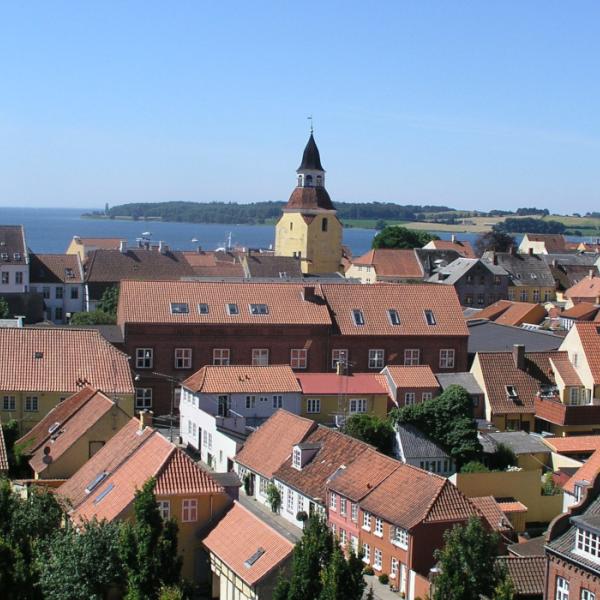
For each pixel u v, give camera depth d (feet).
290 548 180.04
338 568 156.66
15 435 285.84
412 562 206.80
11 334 308.40
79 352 308.60
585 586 173.99
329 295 367.04
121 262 580.30
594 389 325.21
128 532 177.99
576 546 177.06
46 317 558.97
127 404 297.74
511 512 245.86
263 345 350.43
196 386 311.27
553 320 481.05
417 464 283.59
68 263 575.38
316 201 655.35
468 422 290.15
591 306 482.69
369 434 287.69
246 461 275.39
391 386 326.24
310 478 249.55
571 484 233.76
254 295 358.23
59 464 249.96
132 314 340.18
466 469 272.51
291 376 319.06
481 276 622.95
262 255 637.71
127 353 339.16
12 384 294.66
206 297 352.69
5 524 191.52
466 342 365.61
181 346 343.26
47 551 185.26
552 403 319.68
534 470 272.92
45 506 201.57
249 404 310.24
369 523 223.92
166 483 205.26
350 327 358.02
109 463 230.27
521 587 193.26
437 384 327.67
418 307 369.71
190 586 187.83
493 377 331.77
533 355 339.77
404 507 215.31
